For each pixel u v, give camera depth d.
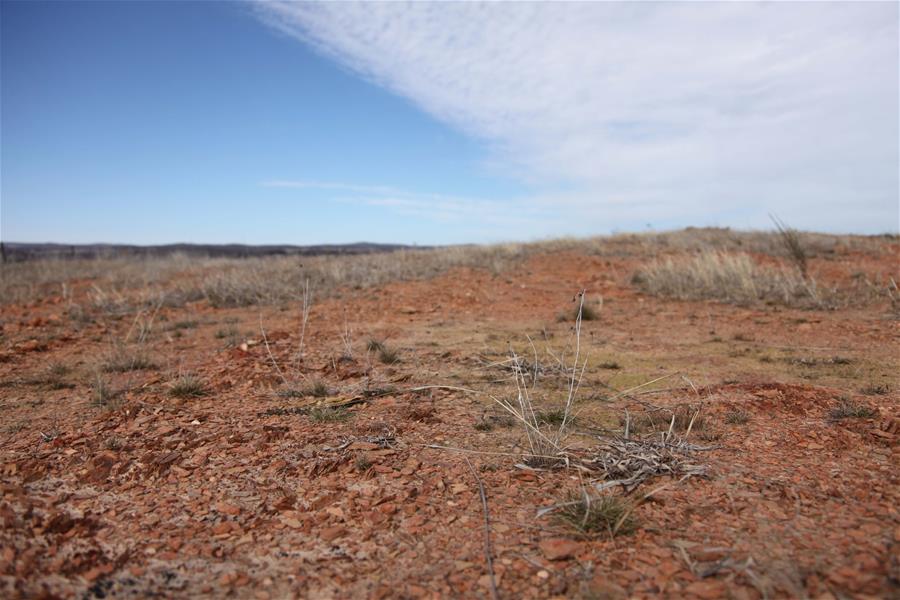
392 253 20.20
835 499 2.83
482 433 4.01
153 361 6.66
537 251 18.59
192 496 3.14
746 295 10.16
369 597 2.24
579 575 2.31
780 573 2.22
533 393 4.96
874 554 2.31
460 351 6.73
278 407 4.73
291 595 2.27
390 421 4.30
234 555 2.56
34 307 12.16
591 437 3.85
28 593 2.24
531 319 9.17
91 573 2.40
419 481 3.25
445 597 2.22
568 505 2.82
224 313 10.55
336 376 5.70
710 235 19.73
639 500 2.89
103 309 11.13
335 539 2.67
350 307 10.58
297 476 3.36
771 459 3.37
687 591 2.16
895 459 3.27
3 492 3.16
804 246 16.33
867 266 13.17
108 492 3.20
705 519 2.70
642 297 10.98
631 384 5.19
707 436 3.77
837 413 4.10
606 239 21.11
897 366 5.48
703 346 6.80
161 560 2.52
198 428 4.23
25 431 4.28
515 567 2.39
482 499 2.99
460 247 21.62
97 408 4.86
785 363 5.82
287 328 8.62
